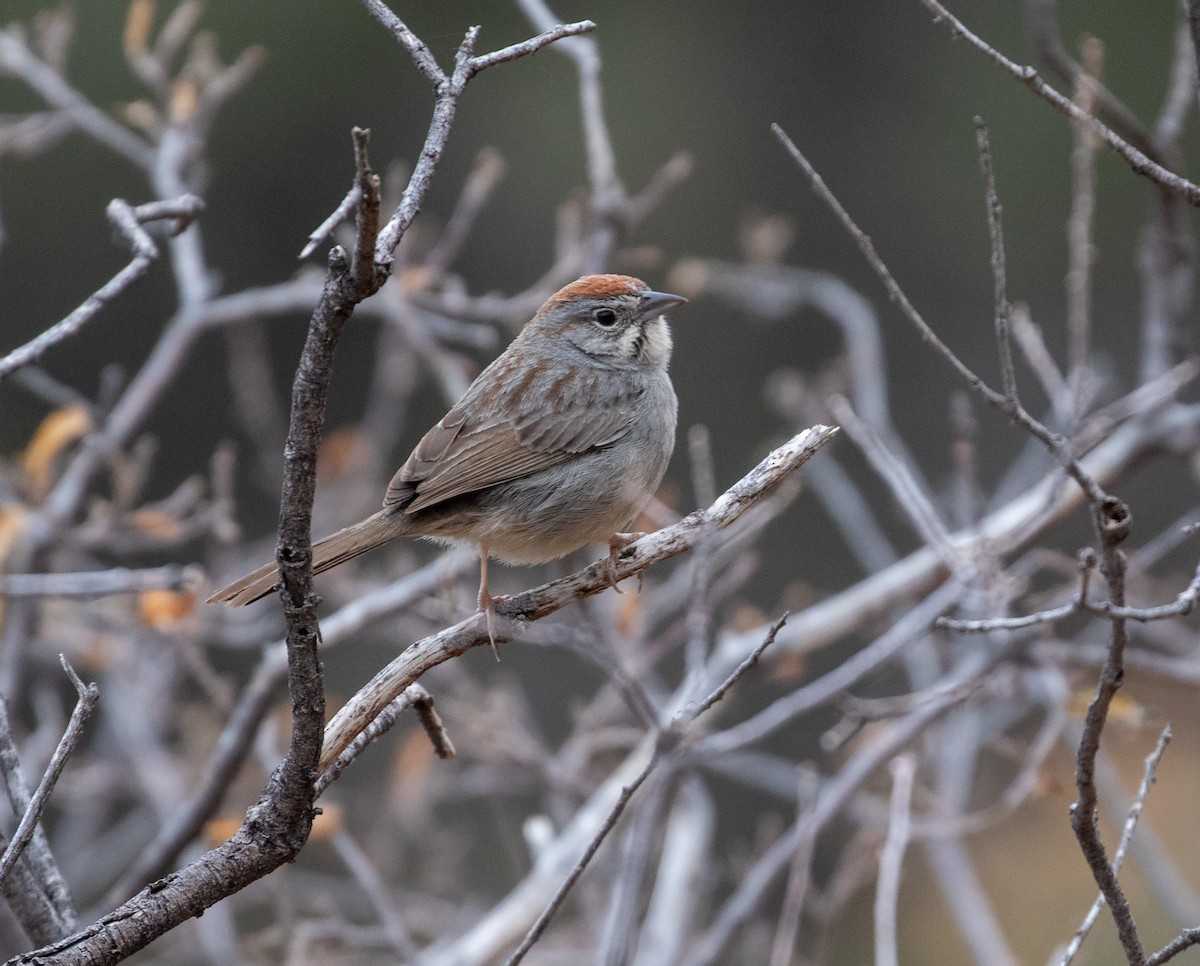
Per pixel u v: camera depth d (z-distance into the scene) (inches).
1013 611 435.2
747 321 805.9
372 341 797.9
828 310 534.6
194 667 378.6
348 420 796.6
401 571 463.5
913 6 837.8
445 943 432.5
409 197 171.9
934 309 828.0
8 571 396.5
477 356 669.9
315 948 392.2
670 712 361.4
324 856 494.0
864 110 842.8
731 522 248.1
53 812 591.5
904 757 329.7
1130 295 806.5
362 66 786.2
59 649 457.4
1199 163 745.0
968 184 820.0
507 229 810.2
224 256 792.3
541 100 807.1
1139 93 765.3
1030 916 543.8
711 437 802.8
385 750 637.3
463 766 583.2
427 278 445.1
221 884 178.7
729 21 843.4
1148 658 365.1
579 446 310.0
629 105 825.5
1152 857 399.2
